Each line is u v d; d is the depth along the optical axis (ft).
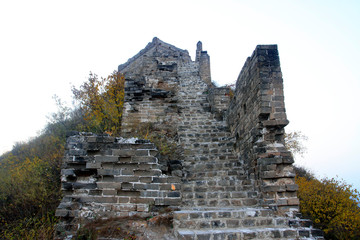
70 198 20.54
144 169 21.33
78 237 17.94
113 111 43.24
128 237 17.67
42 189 28.89
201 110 45.80
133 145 21.88
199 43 95.86
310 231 18.07
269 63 25.58
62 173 20.97
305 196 31.96
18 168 34.73
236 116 34.19
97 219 19.40
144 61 50.11
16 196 28.94
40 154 45.21
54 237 18.79
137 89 41.86
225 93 46.65
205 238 16.43
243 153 29.84
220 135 37.14
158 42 88.63
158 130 39.22
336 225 28.89
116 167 21.33
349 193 30.48
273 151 23.56
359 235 27.30
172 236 17.83
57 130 52.21
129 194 20.84
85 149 21.58
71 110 56.65
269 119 24.30
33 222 24.80
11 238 23.02
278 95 24.75
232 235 16.84
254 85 26.55
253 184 25.09
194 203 22.81
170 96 41.75
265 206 21.72
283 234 17.71
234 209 21.03
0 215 26.89
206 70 71.41
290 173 22.76
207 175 28.02
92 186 20.88
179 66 76.74
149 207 20.33
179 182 21.45
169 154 30.63
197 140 35.78
